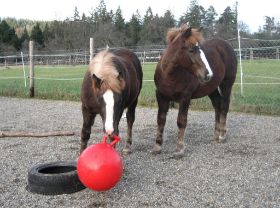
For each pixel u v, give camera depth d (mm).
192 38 5297
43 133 7109
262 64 24203
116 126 4270
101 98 4250
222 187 4648
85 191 4473
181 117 5840
